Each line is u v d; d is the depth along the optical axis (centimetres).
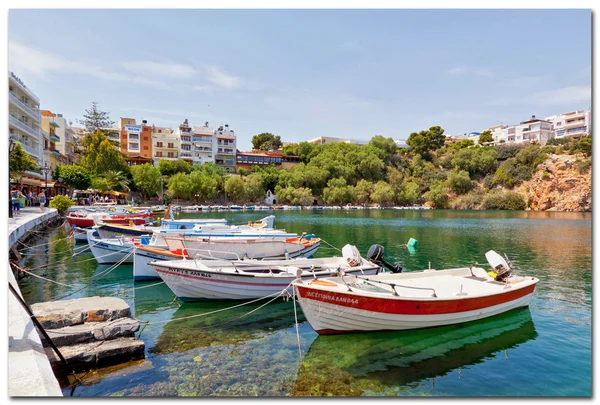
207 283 1176
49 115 6875
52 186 5219
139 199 7338
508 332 1005
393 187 10394
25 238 2125
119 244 1748
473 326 1021
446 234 3538
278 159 11156
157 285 1470
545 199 8825
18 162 3117
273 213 7112
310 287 901
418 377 756
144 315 1120
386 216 6569
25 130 4562
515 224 4841
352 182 10506
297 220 5372
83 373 720
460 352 876
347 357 838
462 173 10419
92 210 3944
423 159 12631
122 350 766
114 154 6912
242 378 733
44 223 2891
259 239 1712
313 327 930
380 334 947
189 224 2633
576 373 777
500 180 10069
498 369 795
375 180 10862
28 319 748
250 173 9994
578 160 8644
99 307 849
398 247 2670
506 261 1193
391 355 852
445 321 966
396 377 753
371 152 11256
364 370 780
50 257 2027
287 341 926
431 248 2627
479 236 3384
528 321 1089
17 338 656
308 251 1866
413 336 950
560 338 963
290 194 9238
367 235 3419
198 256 1587
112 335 794
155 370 753
